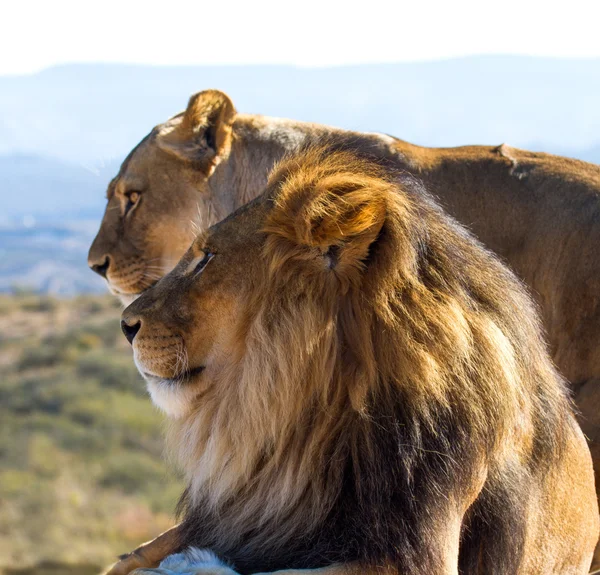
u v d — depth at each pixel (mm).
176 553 5305
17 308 93188
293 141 9352
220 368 5062
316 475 4734
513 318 5168
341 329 4730
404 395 4641
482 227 8078
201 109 9367
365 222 4578
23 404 53250
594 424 7109
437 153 8719
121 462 43219
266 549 4871
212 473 5078
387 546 4512
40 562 30672
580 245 7539
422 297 4719
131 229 9547
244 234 5004
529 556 5441
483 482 4898
